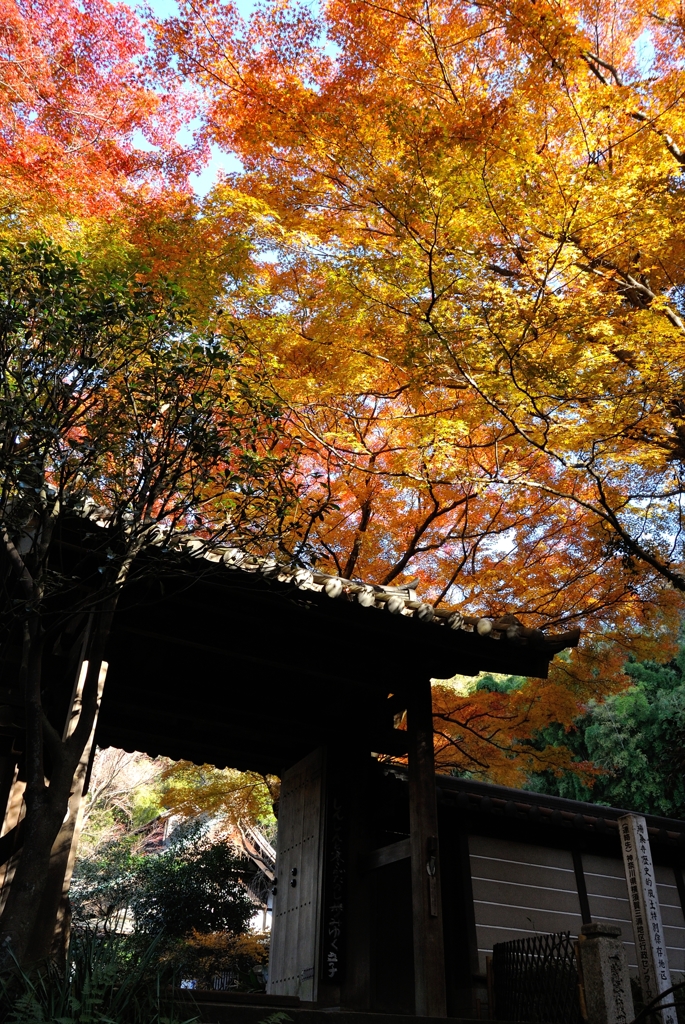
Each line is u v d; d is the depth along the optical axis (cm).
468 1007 798
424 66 918
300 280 1041
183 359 500
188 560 534
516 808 922
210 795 1397
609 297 878
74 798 491
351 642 709
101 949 425
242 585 605
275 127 959
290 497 557
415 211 794
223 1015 442
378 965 768
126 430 492
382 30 903
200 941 1756
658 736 1777
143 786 2594
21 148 891
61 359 467
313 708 852
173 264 817
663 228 816
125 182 1001
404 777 800
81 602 482
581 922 920
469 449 992
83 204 902
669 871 1047
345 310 898
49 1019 353
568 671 1211
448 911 872
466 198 785
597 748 1838
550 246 815
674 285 945
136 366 497
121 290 493
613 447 882
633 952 941
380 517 1124
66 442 492
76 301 476
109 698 780
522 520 1126
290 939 805
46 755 589
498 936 856
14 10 949
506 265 987
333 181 991
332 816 804
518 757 1341
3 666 600
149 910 1844
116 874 2105
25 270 479
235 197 856
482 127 825
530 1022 603
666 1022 698
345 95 948
